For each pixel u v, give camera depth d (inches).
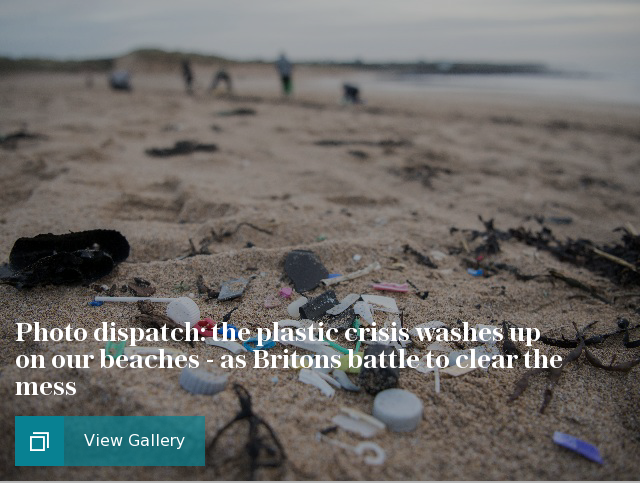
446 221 195.8
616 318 129.3
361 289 136.3
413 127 416.2
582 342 109.2
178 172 243.0
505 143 364.8
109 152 281.4
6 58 1268.5
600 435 86.7
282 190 223.9
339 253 154.5
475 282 145.2
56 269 127.0
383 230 180.7
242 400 80.9
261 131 373.7
